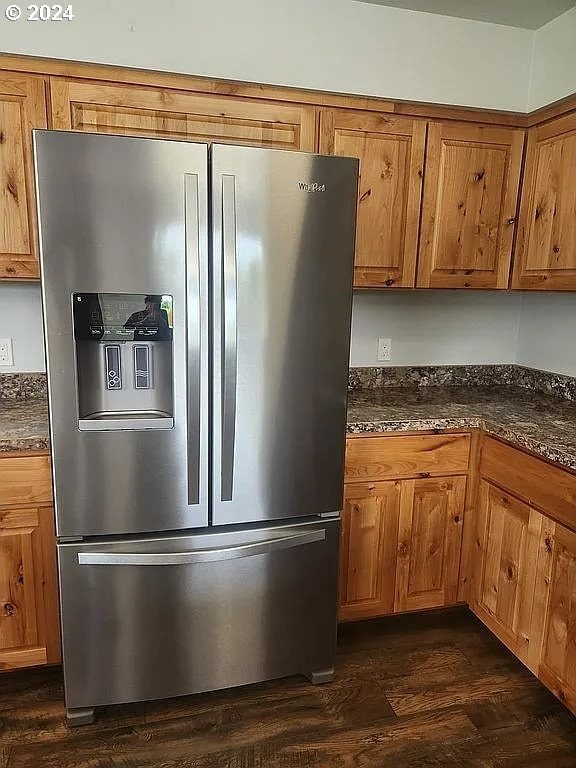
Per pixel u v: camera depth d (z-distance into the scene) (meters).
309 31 2.14
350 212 1.75
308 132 2.16
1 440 1.78
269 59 2.12
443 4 2.17
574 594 1.79
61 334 1.58
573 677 1.81
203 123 2.05
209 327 1.68
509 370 2.95
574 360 2.58
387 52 2.22
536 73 2.34
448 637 2.34
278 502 1.85
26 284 2.30
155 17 1.99
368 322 2.72
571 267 2.17
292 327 1.75
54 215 1.52
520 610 2.06
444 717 1.92
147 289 1.61
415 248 2.35
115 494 1.70
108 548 1.72
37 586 1.92
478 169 2.37
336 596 2.01
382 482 2.19
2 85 1.87
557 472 1.84
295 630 1.96
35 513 1.87
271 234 1.67
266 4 2.09
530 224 2.40
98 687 1.81
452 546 2.34
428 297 2.78
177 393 1.68
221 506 1.79
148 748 1.76
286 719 1.89
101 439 1.66
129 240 1.58
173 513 1.76
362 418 2.16
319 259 1.74
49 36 1.91
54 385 1.61
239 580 1.85
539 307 2.78
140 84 1.98
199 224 1.61
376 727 1.87
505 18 2.27
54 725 1.84
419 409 2.34
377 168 2.25
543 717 1.92
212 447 1.75
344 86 2.20
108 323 1.60
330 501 1.92
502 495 2.15
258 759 1.73
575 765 1.74
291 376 1.78
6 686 2.01
